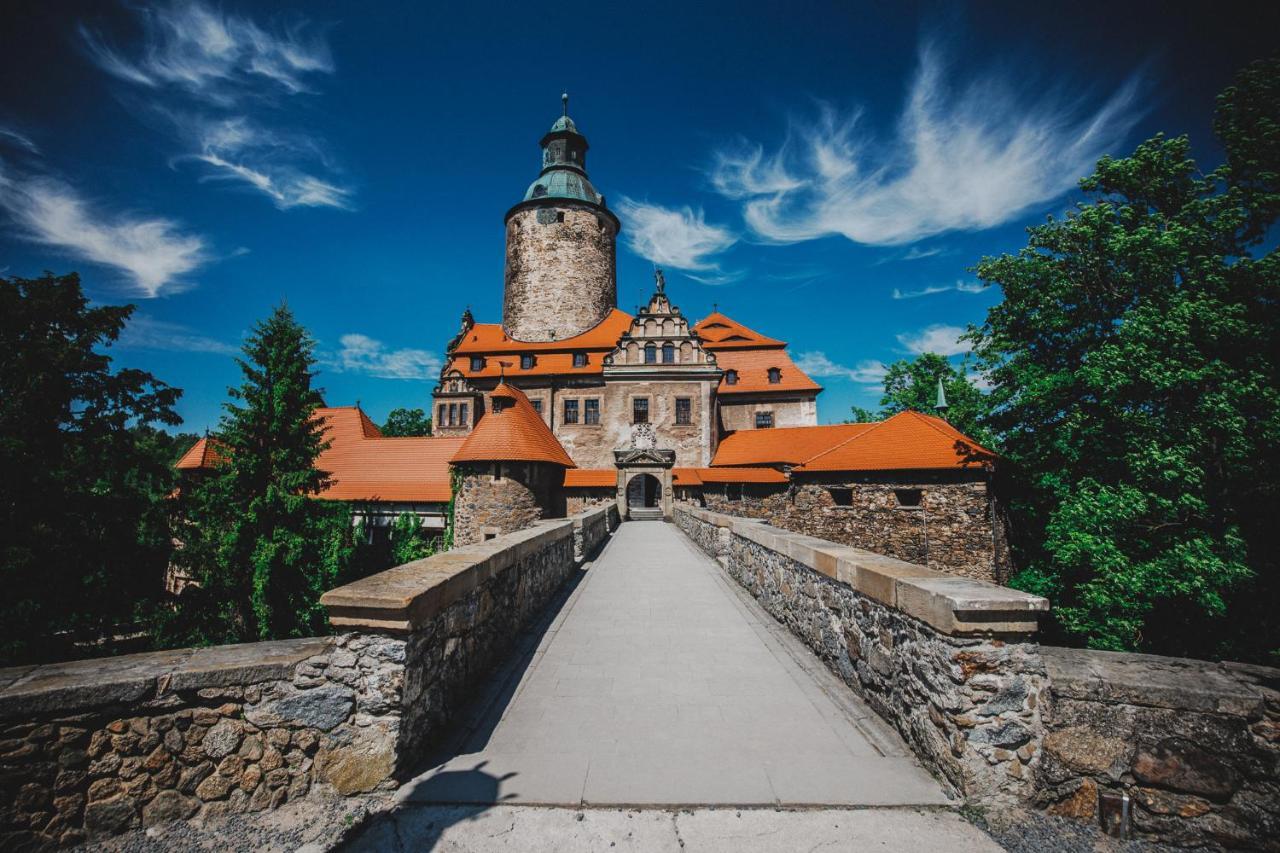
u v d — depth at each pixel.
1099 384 14.41
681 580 11.60
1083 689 3.59
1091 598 13.61
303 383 23.16
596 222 39.78
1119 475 15.34
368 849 3.13
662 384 33.06
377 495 28.64
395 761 3.63
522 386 35.56
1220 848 3.32
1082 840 3.32
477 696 5.20
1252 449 12.80
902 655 4.39
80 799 3.27
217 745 3.54
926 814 3.42
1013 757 3.51
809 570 6.82
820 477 22.97
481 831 3.25
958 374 31.39
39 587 15.28
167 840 3.27
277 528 20.72
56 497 15.53
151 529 18.81
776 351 39.06
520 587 7.48
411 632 3.85
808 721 4.77
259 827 3.37
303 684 3.69
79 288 18.23
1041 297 17.64
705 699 5.26
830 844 3.14
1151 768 3.46
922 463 20.17
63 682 3.31
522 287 39.34
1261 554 13.63
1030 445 18.39
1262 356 13.48
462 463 26.92
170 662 3.62
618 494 29.69
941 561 19.50
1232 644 13.82
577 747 4.28
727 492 29.64
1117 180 16.61
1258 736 3.41
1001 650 3.60
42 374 15.55
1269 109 14.04
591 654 6.64
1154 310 13.96
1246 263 13.73
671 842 3.15
